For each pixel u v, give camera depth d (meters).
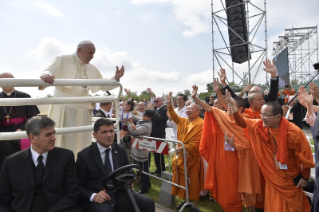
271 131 3.17
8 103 2.75
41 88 2.93
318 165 2.19
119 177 2.66
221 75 4.14
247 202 3.52
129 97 7.60
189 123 4.55
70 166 2.76
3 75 3.46
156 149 4.50
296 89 17.45
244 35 12.53
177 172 4.37
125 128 5.25
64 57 3.64
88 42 3.66
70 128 3.10
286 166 3.01
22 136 2.83
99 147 3.04
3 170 2.53
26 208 2.44
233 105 3.37
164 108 6.02
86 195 2.78
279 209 3.09
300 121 7.39
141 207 2.92
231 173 3.66
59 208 2.52
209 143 3.91
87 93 3.90
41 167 2.57
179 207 4.39
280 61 16.91
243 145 3.54
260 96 4.00
